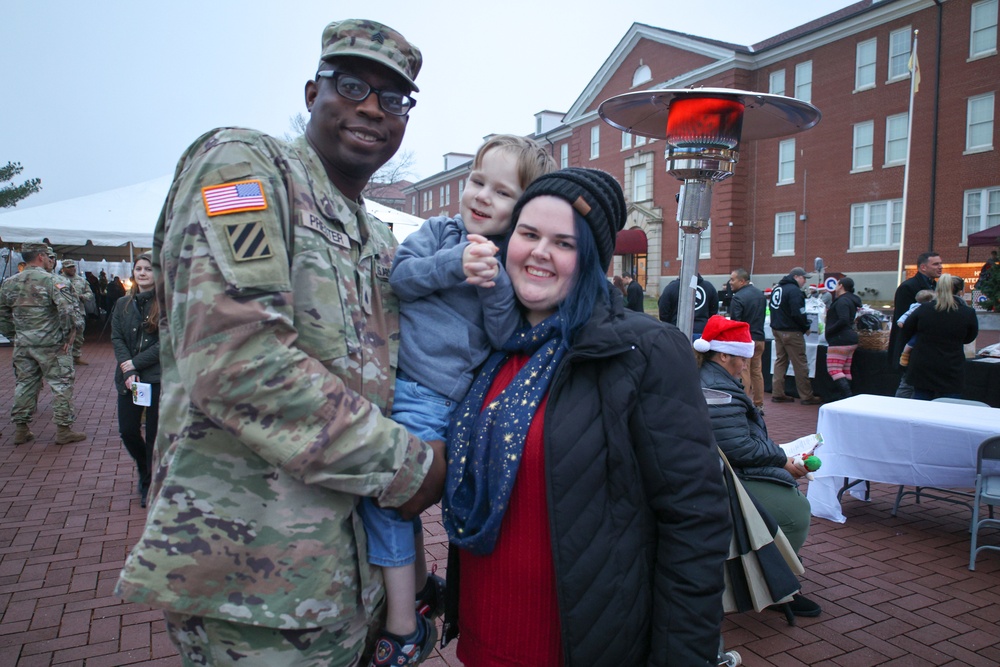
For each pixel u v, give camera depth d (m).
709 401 3.12
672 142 2.96
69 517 4.39
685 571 1.35
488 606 1.44
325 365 1.21
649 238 29.38
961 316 5.90
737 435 3.10
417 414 1.39
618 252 29.95
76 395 9.10
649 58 28.81
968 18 20.03
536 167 1.60
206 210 1.11
